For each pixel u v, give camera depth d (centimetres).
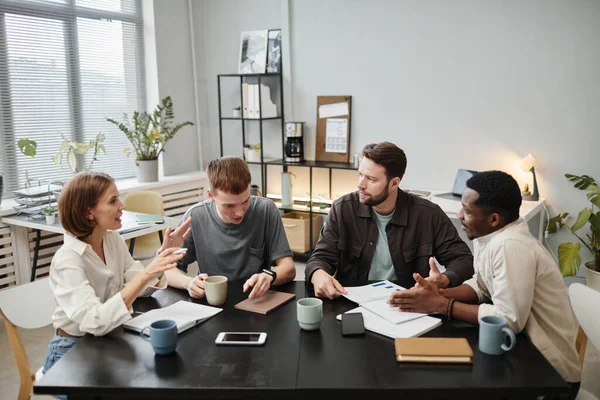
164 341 152
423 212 229
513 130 417
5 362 306
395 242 229
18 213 381
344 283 214
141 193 387
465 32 422
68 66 449
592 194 364
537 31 397
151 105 520
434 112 445
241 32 529
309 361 149
